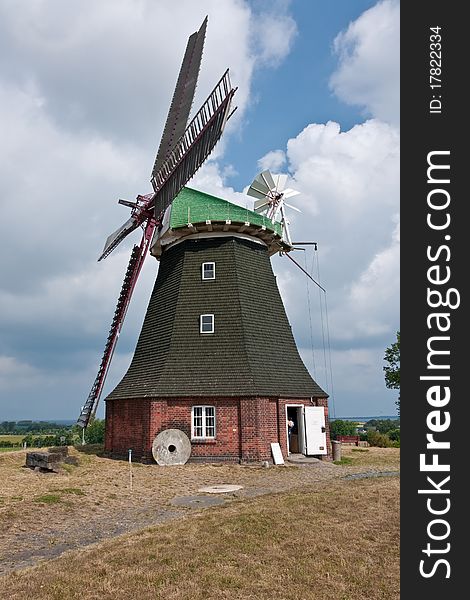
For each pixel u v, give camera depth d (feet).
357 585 28.07
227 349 82.53
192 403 79.25
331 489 51.08
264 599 26.30
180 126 90.48
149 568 30.22
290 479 64.64
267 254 96.27
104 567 30.60
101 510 48.06
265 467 73.97
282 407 81.66
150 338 91.71
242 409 77.56
